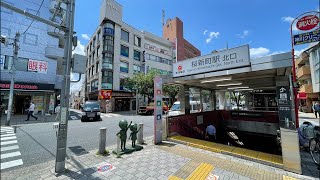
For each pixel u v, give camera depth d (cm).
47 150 605
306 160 476
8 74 1756
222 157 499
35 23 1964
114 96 2677
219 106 1370
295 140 400
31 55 1912
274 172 398
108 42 2666
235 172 400
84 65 480
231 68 565
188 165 443
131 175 388
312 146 473
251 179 366
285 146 413
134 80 2522
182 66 718
